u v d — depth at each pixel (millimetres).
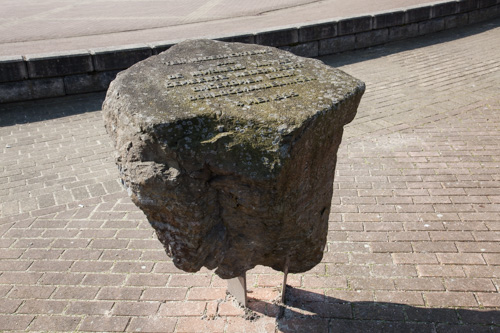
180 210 2906
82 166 6781
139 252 4867
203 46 4043
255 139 2812
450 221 5133
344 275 4430
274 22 15570
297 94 3189
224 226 3191
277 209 3014
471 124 7461
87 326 3979
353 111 3379
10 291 4387
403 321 3906
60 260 4773
